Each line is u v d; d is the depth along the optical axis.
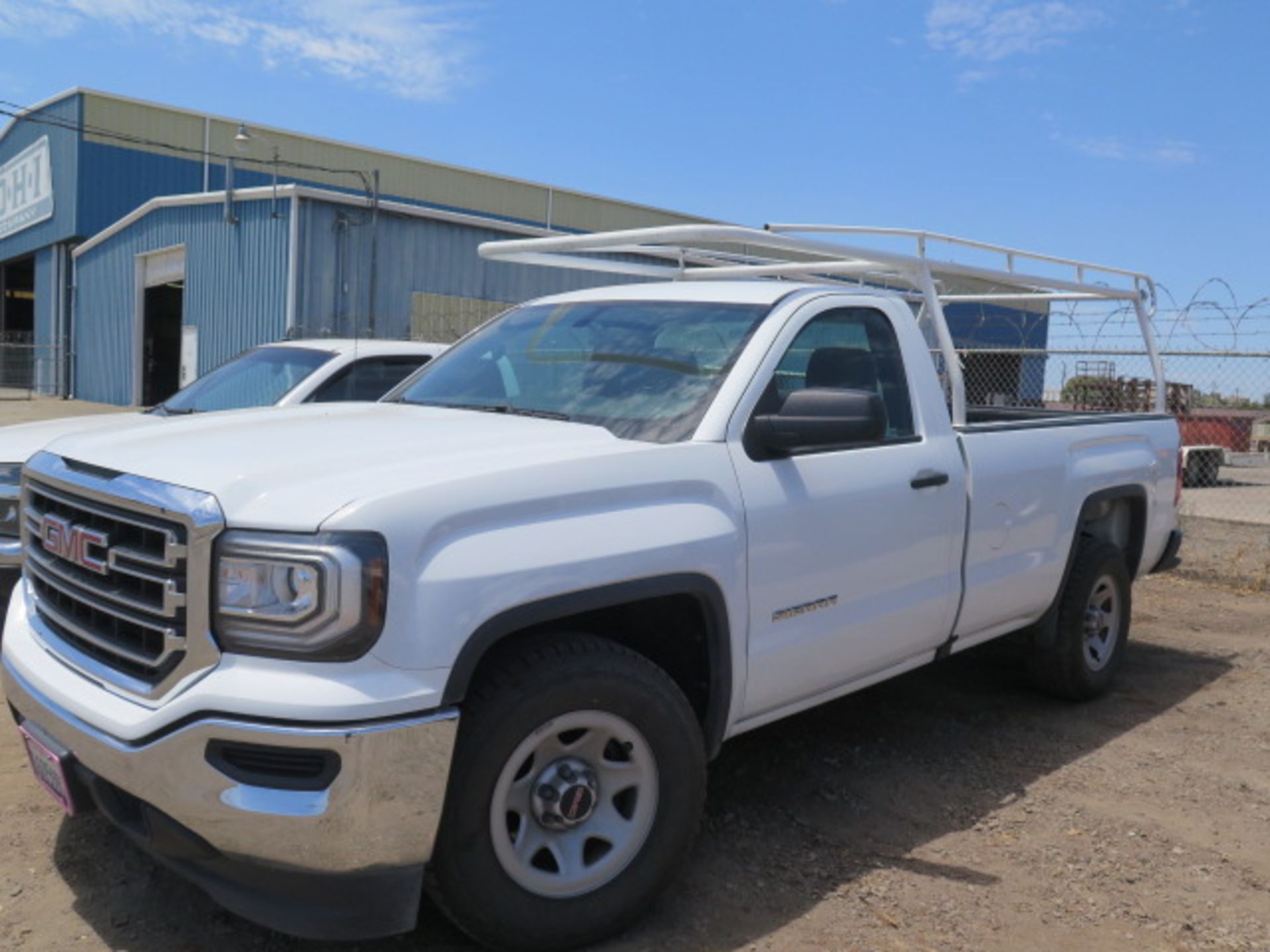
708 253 5.92
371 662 2.65
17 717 3.36
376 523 2.68
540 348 4.30
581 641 3.10
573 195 40.41
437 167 38.41
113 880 3.43
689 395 3.70
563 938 3.04
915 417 4.39
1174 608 8.38
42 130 36.12
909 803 4.31
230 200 23.41
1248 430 27.19
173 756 2.68
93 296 32.56
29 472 3.51
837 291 4.26
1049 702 5.71
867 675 4.23
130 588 2.94
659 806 3.21
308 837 2.61
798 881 3.62
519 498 2.96
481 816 2.86
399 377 7.27
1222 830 4.18
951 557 4.44
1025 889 3.63
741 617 3.49
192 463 2.99
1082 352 10.38
